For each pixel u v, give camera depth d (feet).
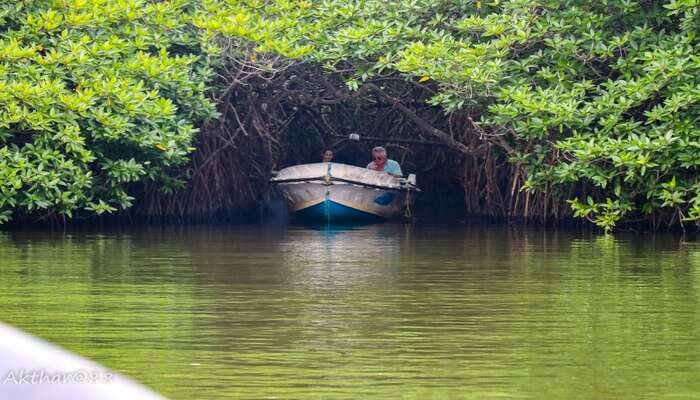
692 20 83.35
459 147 100.48
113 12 91.61
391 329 39.50
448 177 117.50
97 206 87.51
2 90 82.53
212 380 31.01
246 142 108.88
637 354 35.04
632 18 88.07
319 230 91.86
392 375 31.81
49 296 47.80
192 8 98.78
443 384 30.71
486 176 100.37
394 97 106.32
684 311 43.78
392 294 48.80
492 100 91.61
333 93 102.22
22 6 90.43
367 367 32.91
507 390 30.01
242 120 106.32
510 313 43.32
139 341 36.96
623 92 84.38
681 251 70.23
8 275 55.83
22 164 83.25
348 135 117.19
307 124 118.01
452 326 40.14
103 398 15.39
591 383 30.86
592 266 60.70
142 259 64.75
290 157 120.06
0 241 77.66
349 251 70.64
